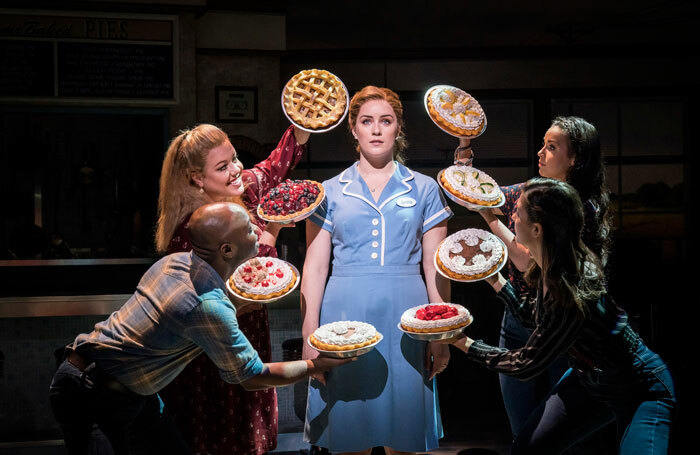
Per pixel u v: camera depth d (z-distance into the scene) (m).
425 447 2.47
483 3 7.03
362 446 2.44
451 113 2.65
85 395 2.02
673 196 7.73
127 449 2.11
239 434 2.56
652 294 5.69
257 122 5.50
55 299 3.66
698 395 4.34
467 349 2.28
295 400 3.74
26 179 5.55
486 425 4.19
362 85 7.45
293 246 5.51
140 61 4.91
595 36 7.62
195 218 2.00
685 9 7.26
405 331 2.28
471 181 2.55
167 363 2.06
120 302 3.72
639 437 2.01
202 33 5.37
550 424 2.22
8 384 3.78
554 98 7.56
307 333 2.51
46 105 4.82
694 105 7.60
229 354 1.99
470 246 2.45
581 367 2.13
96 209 5.68
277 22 5.48
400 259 2.49
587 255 2.08
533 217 2.04
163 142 5.00
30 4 4.71
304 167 7.54
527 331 2.68
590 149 2.55
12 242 4.77
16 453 3.59
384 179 2.56
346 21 7.44
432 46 7.52
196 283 1.98
